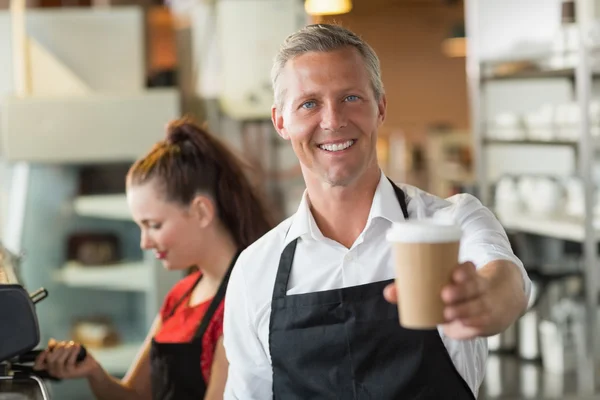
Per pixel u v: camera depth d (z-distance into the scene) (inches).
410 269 56.4
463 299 56.0
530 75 217.8
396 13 673.6
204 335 108.7
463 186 232.7
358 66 81.7
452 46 588.4
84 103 194.1
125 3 233.0
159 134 195.3
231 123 207.0
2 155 204.8
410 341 82.7
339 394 84.4
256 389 91.7
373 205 85.8
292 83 82.1
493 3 217.2
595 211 197.5
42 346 198.7
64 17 202.4
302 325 85.8
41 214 197.8
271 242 91.1
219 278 114.7
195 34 211.2
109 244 203.3
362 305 84.3
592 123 187.2
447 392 82.4
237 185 116.6
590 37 183.9
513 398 175.9
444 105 683.4
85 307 203.3
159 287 194.1
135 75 204.7
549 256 215.0
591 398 176.7
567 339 192.1
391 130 681.6
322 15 253.0
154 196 113.8
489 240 77.4
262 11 200.4
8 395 80.5
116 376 198.7
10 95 201.6
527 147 234.8
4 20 205.9
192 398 109.0
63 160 194.7
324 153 82.0
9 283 78.5
